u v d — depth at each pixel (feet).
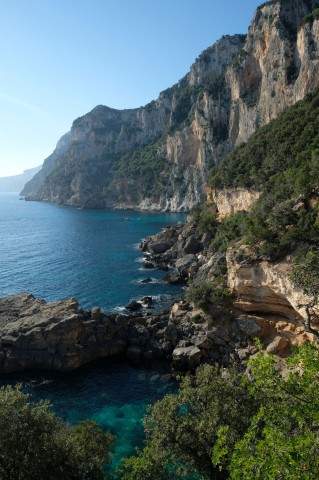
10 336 127.54
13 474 49.93
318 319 103.09
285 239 117.29
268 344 117.19
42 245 329.11
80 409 102.12
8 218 562.66
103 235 384.47
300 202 127.65
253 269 125.39
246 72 443.32
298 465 31.14
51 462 52.54
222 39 638.94
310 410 37.83
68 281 218.18
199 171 559.79
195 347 122.31
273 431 36.52
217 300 133.18
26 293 167.02
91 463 58.23
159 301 184.96
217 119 518.78
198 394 61.16
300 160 171.53
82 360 125.29
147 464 54.80
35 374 120.16
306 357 43.93
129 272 237.66
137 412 100.48
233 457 40.42
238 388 60.70
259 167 230.89
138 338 135.95
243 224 170.60
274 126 251.80
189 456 56.80
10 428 52.29
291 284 105.70
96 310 142.51
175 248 277.23
